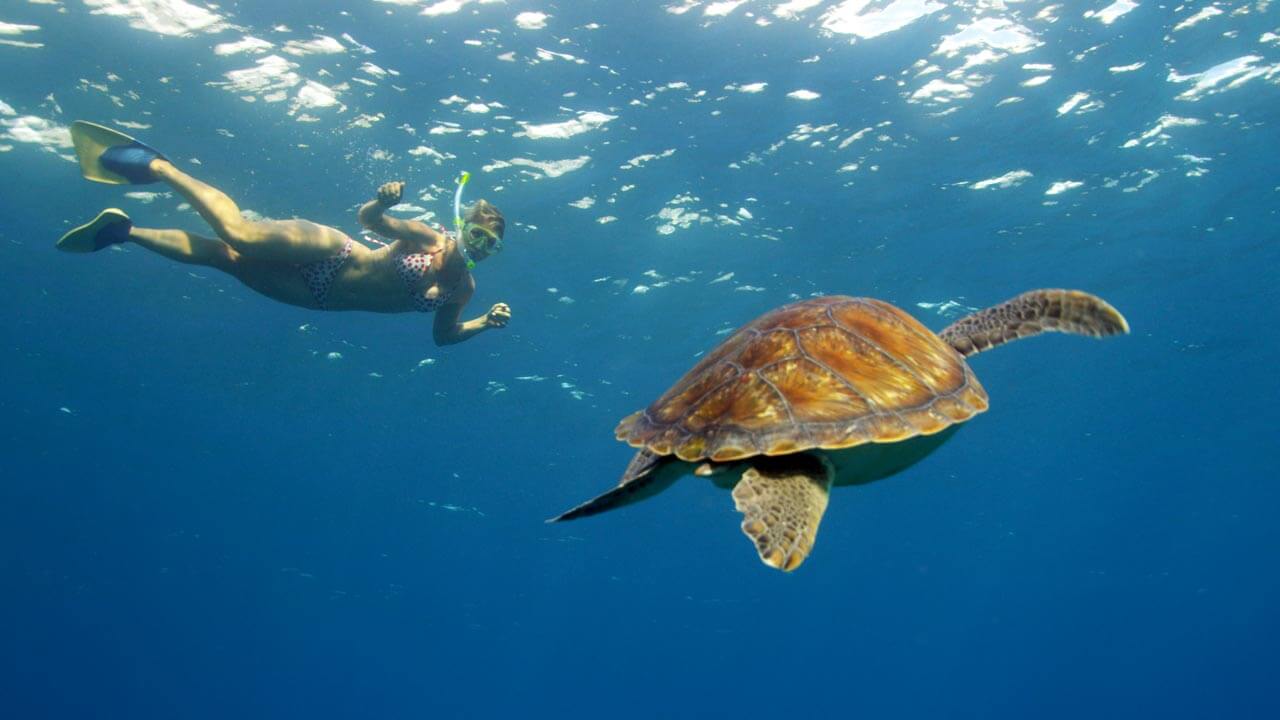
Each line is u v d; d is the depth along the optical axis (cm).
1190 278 1902
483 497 3547
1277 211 1631
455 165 1372
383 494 3578
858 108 1288
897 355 386
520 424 2723
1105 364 2348
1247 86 1270
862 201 1523
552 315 1962
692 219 1560
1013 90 1262
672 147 1355
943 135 1353
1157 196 1563
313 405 2625
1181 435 3127
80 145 688
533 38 1127
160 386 2548
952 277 1833
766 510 304
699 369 413
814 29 1134
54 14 1057
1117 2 1109
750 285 1836
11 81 1188
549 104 1250
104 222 670
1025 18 1133
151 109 1238
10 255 1759
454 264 766
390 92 1209
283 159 1352
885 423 338
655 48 1155
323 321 1995
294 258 725
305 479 3462
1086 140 1389
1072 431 2986
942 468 3225
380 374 2338
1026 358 2256
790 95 1253
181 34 1095
